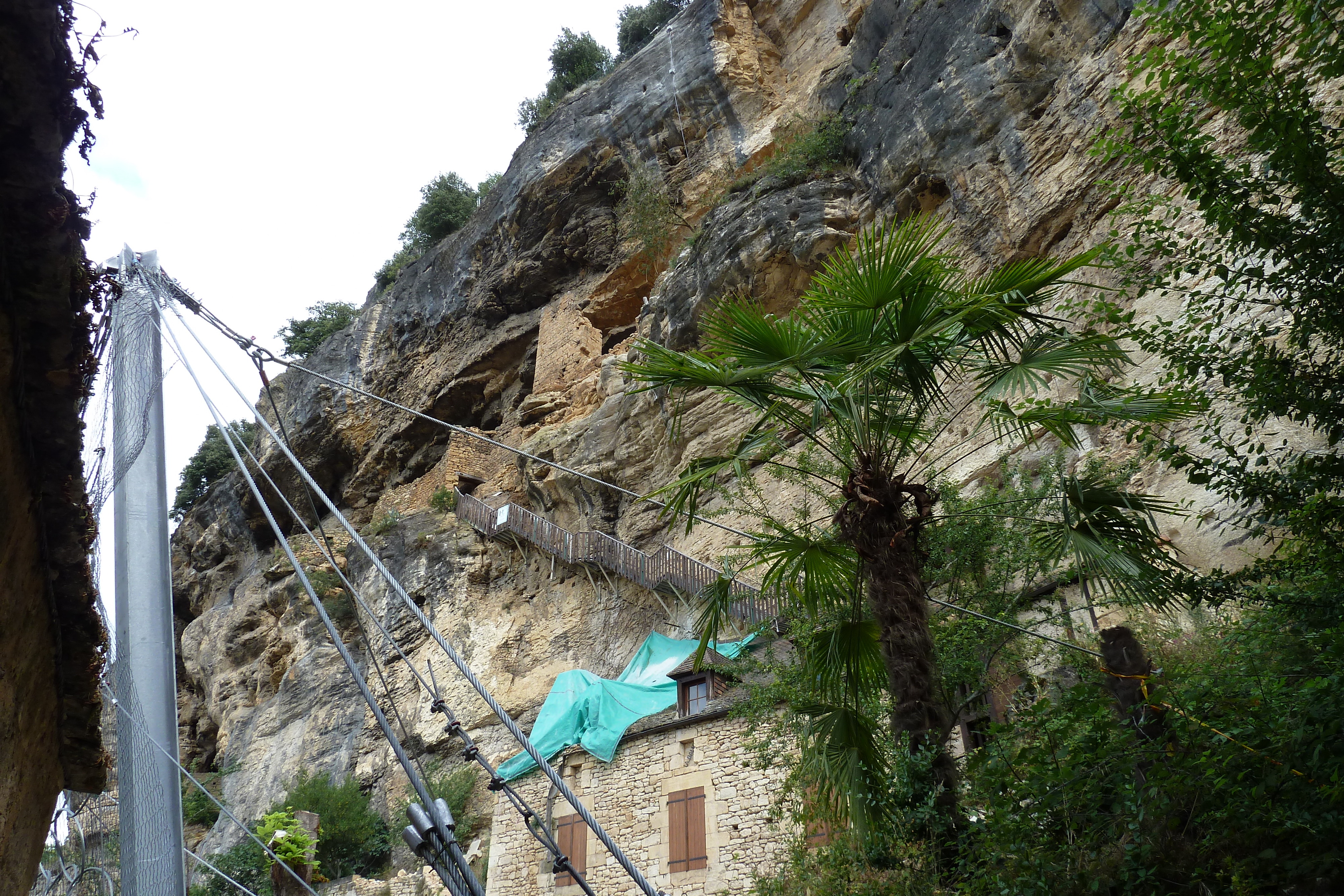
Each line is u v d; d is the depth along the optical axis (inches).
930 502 313.3
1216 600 304.8
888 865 294.5
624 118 1240.2
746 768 483.2
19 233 162.6
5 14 149.9
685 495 336.8
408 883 735.1
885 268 303.3
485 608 1072.2
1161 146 302.5
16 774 185.5
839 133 930.1
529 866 565.9
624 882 516.7
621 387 1051.9
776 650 513.0
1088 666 331.0
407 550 1226.0
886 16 950.4
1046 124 708.7
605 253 1251.2
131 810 191.5
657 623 856.3
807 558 330.6
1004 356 335.9
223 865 757.9
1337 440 284.7
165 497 226.2
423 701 1038.4
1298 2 276.8
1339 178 277.6
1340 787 207.5
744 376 323.3
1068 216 669.3
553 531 1009.5
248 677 1327.5
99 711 215.3
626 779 550.0
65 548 190.2
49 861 251.9
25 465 177.6
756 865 464.8
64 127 161.5
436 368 1467.8
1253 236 290.7
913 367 310.0
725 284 903.1
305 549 1381.6
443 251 1534.2
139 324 246.7
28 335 171.0
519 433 1220.5
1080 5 713.0
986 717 403.5
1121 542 315.3
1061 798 258.7
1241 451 425.7
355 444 1558.8
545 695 916.6
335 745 1087.6
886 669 314.7
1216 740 246.7
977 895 257.3
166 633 209.8
